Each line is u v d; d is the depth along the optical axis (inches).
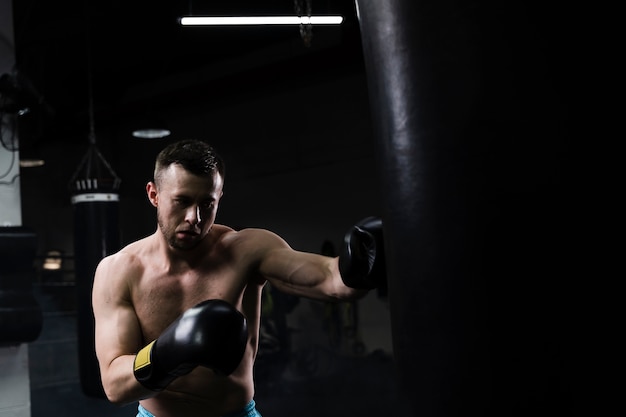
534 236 29.7
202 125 363.6
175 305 61.9
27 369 177.2
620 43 29.7
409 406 33.1
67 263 371.9
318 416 260.1
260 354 299.4
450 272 31.0
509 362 29.9
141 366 50.4
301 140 327.3
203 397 61.9
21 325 167.6
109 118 335.9
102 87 330.0
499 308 30.0
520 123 29.9
